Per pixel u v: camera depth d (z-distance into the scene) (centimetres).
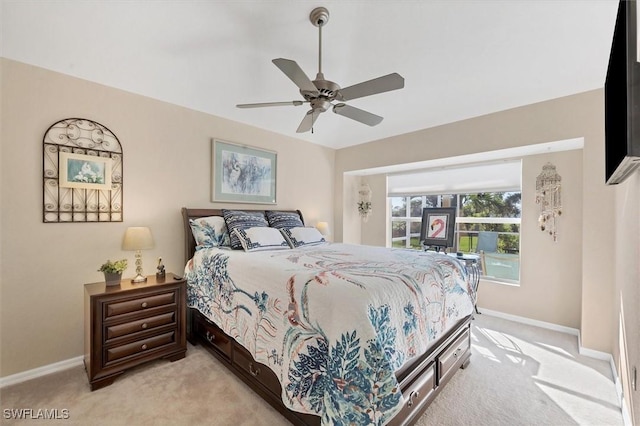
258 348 186
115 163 262
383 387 128
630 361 167
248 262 218
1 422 170
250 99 313
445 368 198
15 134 214
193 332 275
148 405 186
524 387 208
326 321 145
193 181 318
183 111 310
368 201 518
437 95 308
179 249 306
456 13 209
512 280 363
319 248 305
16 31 199
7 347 212
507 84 277
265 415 177
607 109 147
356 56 253
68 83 237
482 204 392
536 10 203
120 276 237
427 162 395
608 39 216
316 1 200
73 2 192
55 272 232
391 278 170
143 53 238
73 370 230
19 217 216
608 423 175
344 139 450
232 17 212
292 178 426
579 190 310
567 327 315
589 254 260
